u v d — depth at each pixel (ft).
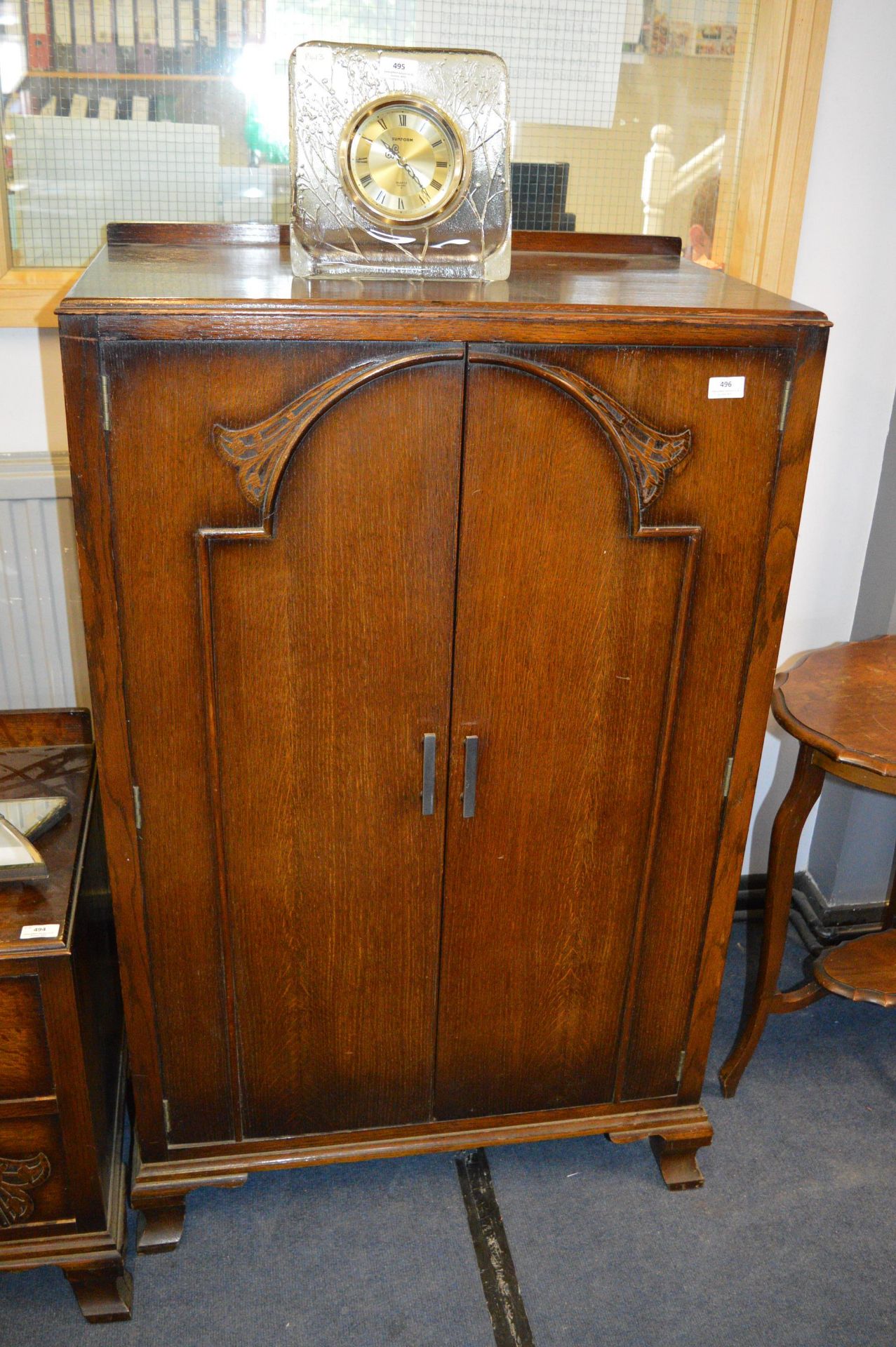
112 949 5.98
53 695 6.61
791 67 5.74
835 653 6.53
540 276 4.95
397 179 4.56
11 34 5.25
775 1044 7.02
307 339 3.99
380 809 4.85
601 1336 5.22
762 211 6.07
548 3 5.58
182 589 4.31
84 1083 4.80
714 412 4.37
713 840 5.25
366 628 4.50
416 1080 5.54
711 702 4.94
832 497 6.97
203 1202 5.87
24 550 6.18
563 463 4.34
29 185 5.57
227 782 4.67
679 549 4.59
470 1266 5.56
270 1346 5.15
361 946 5.13
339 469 4.21
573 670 4.73
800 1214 5.89
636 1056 5.72
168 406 4.01
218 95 5.54
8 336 5.82
